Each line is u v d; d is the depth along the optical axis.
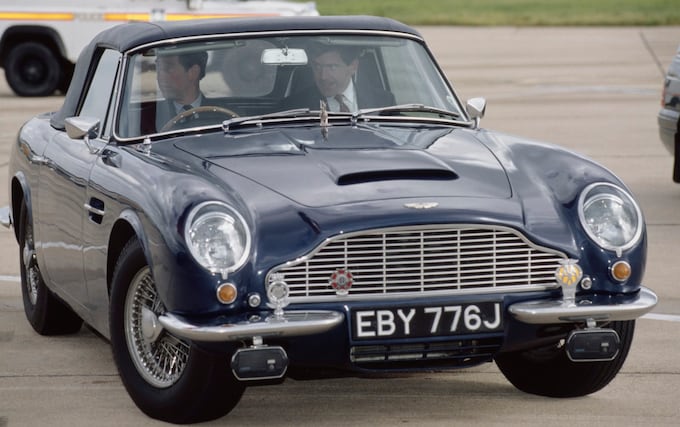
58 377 9.96
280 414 8.84
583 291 8.34
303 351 7.91
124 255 8.63
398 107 10.10
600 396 9.26
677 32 48.19
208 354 8.01
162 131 9.63
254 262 7.86
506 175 8.67
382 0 75.88
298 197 8.17
